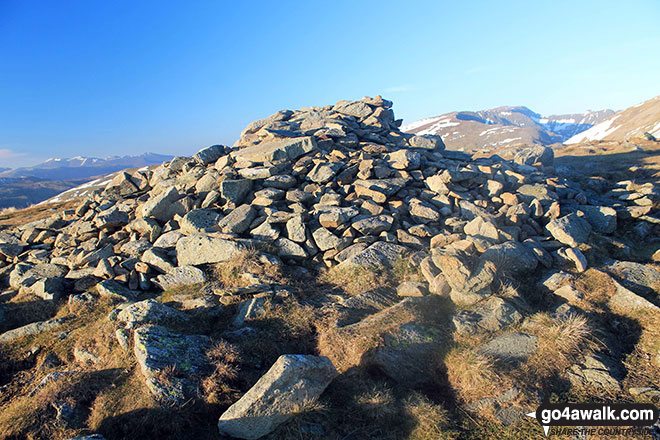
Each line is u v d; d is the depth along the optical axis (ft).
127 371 21.83
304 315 26.96
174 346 22.15
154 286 34.86
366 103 71.72
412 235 37.47
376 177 46.62
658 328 24.02
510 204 43.27
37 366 25.73
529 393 19.85
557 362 21.89
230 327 26.68
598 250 35.63
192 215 38.91
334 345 23.52
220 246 34.30
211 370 21.25
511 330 24.62
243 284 32.04
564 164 107.86
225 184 42.37
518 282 30.22
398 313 25.41
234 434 17.54
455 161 59.36
